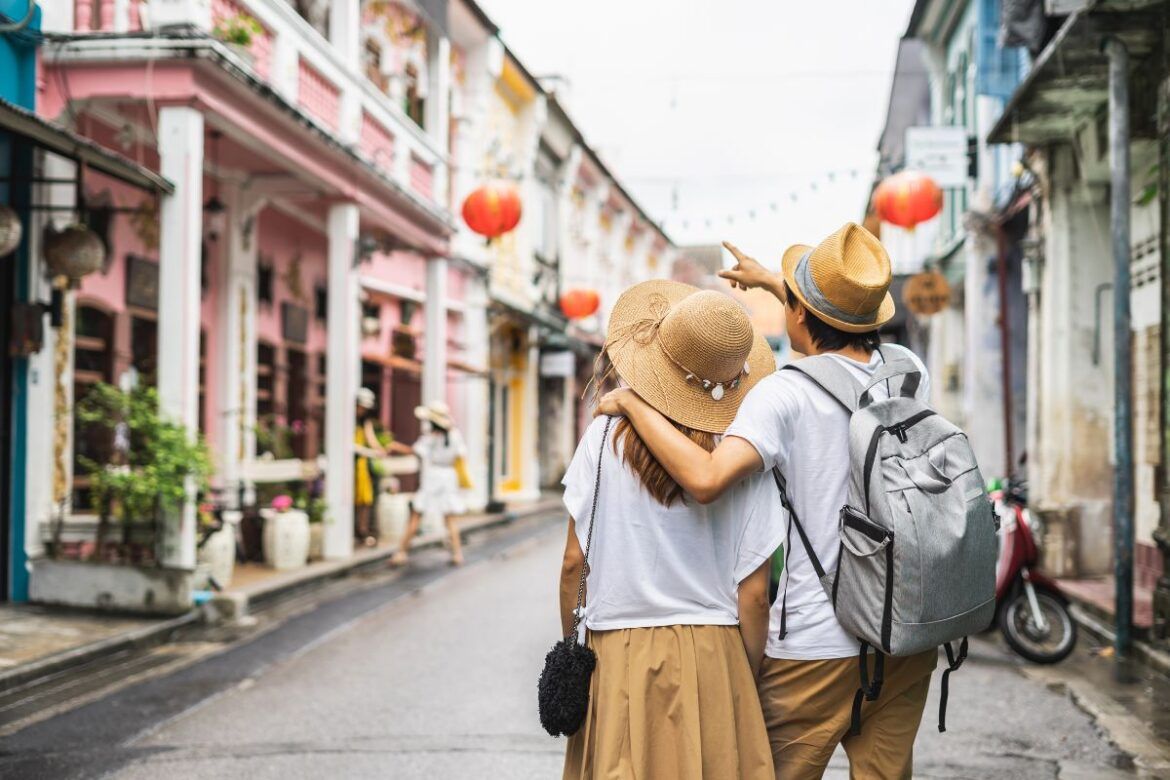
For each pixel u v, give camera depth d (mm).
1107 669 6672
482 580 10812
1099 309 10477
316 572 10297
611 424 2457
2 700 5852
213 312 12039
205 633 7871
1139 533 9930
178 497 7793
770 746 2504
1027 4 9453
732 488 2441
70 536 8414
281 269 13781
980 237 15875
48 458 8430
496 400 22359
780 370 2549
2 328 8258
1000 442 15789
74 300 8977
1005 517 7016
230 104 8922
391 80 14523
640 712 2314
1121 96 7043
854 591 2361
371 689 6125
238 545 10805
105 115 9094
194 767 4629
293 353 14523
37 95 8367
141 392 8320
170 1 8266
